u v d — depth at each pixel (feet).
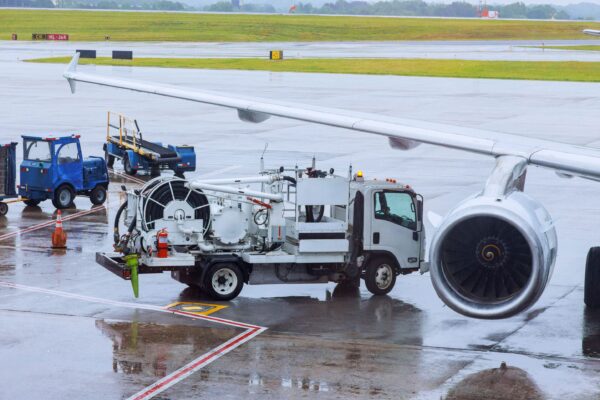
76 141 155.33
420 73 462.19
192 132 248.11
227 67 475.31
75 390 71.92
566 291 105.40
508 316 52.49
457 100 331.98
